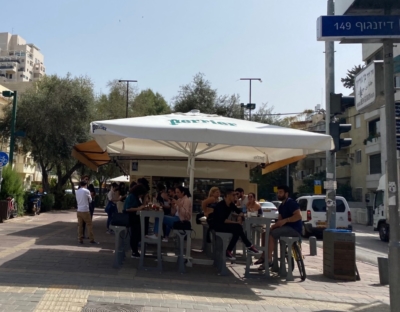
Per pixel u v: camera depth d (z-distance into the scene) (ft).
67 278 24.85
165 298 21.83
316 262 38.24
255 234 35.50
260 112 124.98
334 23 20.17
